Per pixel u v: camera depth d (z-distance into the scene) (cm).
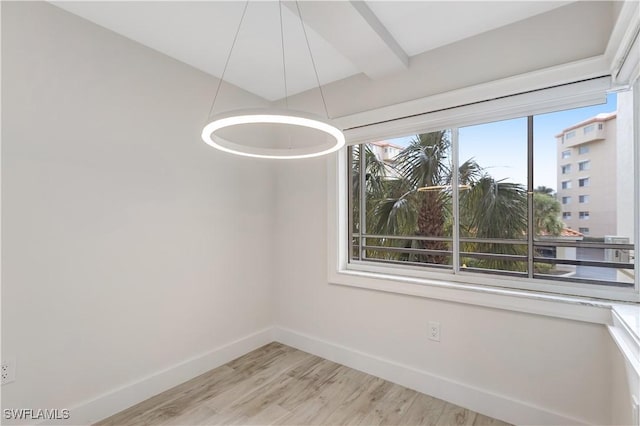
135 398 204
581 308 164
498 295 188
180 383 229
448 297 206
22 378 161
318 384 228
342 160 269
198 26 192
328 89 271
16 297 160
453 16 180
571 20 169
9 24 158
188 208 238
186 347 235
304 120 117
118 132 199
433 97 212
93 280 187
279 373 244
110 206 195
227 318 266
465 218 215
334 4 156
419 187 236
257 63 238
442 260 225
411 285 222
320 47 216
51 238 171
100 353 189
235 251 274
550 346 174
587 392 163
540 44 178
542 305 174
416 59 221
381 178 255
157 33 199
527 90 181
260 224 297
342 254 266
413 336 222
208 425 184
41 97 168
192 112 241
